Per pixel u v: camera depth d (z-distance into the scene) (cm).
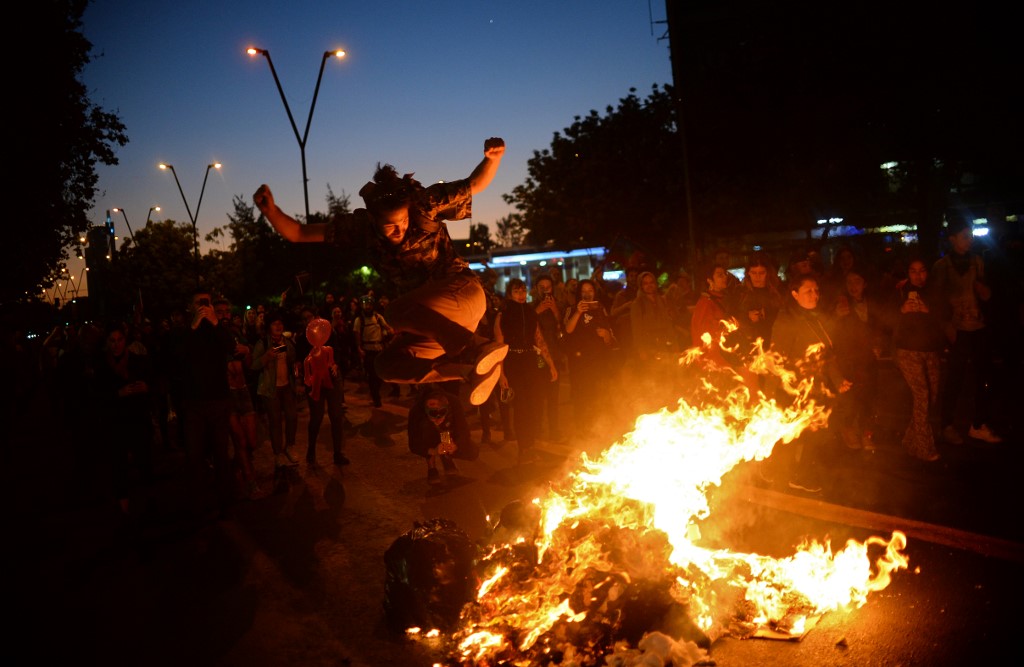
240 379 841
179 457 1104
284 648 464
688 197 1662
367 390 1698
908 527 553
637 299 1043
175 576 603
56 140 1537
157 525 750
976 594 445
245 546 659
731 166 2105
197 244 4272
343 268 3678
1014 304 776
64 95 1537
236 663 449
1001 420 846
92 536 739
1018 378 1066
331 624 492
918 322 703
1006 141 1573
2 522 829
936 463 702
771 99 1884
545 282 1016
